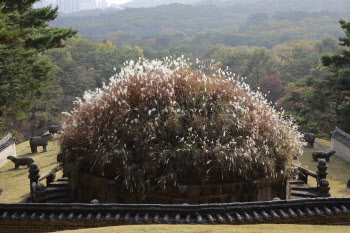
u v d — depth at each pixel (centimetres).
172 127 697
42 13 1576
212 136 704
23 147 1838
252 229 489
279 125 794
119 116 718
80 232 486
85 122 769
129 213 566
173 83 752
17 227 583
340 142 1627
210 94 773
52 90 3981
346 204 590
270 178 733
